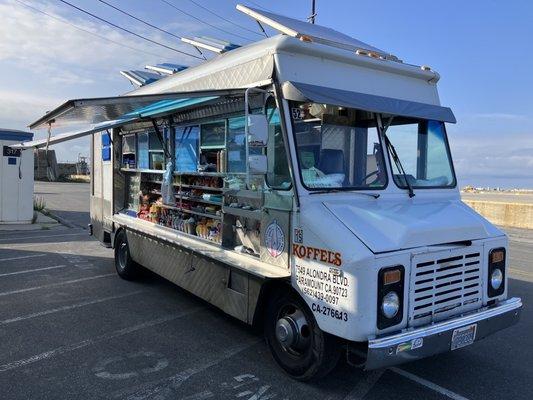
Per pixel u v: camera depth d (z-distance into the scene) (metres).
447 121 4.72
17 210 14.31
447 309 3.72
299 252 3.81
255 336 5.09
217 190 5.31
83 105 4.41
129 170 7.75
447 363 4.50
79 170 48.97
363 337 3.28
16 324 5.37
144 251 6.77
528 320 5.84
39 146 7.44
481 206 19.80
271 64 4.09
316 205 3.83
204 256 4.97
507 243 4.21
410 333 3.36
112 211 8.05
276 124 4.07
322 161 4.04
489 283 4.05
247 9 5.20
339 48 4.43
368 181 4.23
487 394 3.88
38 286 7.05
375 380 4.09
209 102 4.95
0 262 8.75
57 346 4.74
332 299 3.48
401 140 4.50
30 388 3.84
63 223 15.01
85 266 8.50
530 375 4.26
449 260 3.71
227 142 5.05
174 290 6.93
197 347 4.77
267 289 4.27
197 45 5.76
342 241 3.43
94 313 5.82
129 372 4.17
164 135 6.54
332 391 3.87
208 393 3.80
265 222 4.27
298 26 5.09
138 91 7.78
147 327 5.34
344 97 4.07
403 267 3.42
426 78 4.94
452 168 4.86
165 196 6.39
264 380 4.04
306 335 3.91
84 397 3.70
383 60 4.58
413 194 4.41
